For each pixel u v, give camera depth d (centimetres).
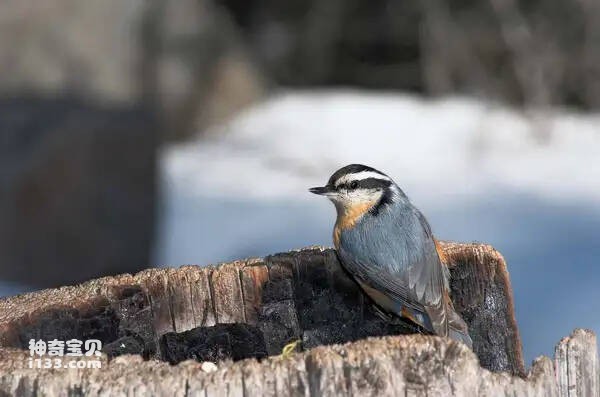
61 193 1330
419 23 2314
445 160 1788
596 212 1505
